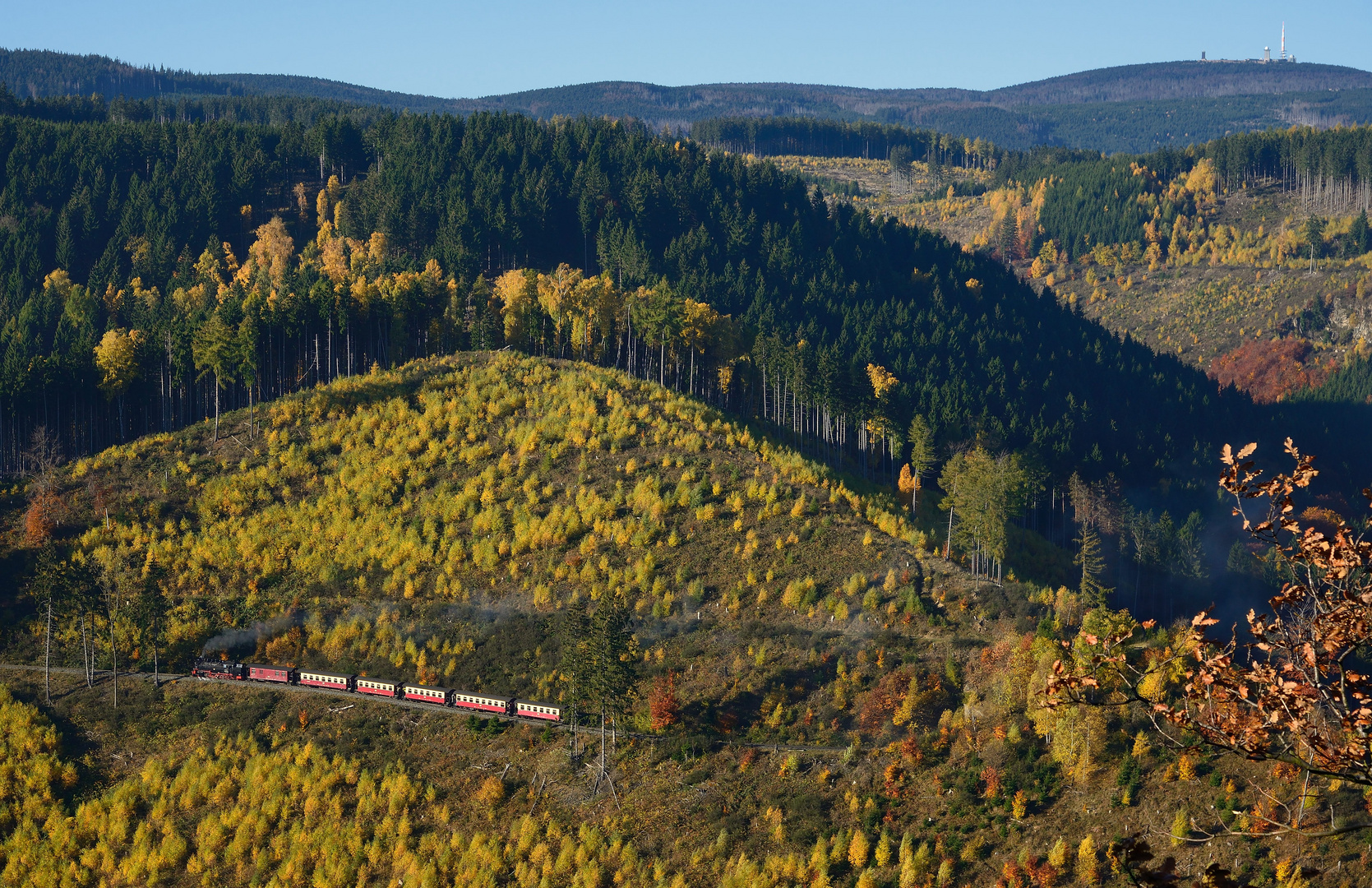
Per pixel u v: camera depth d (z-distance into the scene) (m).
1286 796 65.00
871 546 110.38
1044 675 77.50
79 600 100.00
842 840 73.38
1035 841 70.00
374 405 138.12
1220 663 17.03
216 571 112.62
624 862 75.19
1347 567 16.27
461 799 83.19
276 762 86.81
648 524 113.94
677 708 88.94
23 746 89.38
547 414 134.50
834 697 89.31
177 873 77.75
